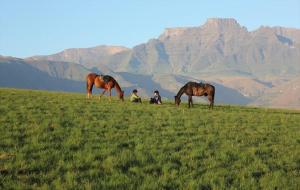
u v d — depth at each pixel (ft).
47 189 51.29
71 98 154.81
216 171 63.52
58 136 79.56
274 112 158.92
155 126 97.55
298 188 57.57
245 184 57.88
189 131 93.40
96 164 62.69
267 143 86.84
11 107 112.68
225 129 100.01
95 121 98.43
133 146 76.13
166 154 70.95
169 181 57.41
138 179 57.26
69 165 61.36
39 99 140.15
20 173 57.41
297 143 90.07
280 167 68.74
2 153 65.00
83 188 52.42
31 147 69.51
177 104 151.64
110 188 53.36
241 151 77.36
